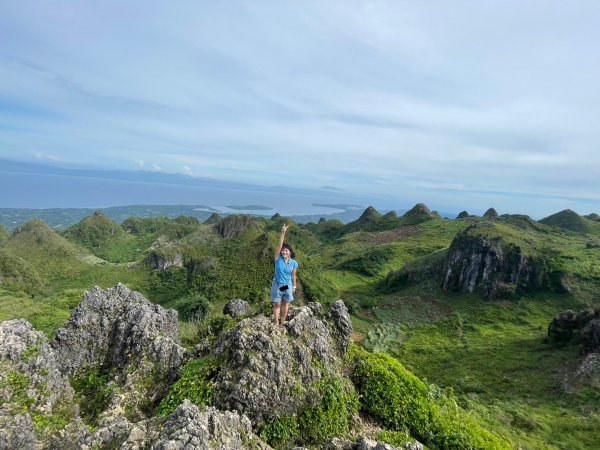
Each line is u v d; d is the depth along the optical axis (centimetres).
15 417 1287
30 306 9806
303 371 1573
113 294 2280
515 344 7038
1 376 1484
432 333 8312
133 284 13062
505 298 9688
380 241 18050
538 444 3133
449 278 10738
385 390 1753
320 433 1484
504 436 2969
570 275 9512
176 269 13538
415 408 1747
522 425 3784
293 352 1602
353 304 9375
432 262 11838
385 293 11288
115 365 1938
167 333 2189
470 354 6750
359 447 1375
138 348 1895
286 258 1691
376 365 1855
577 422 3925
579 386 4919
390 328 8450
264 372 1491
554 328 6794
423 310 9662
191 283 9612
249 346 1556
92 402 1680
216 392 1467
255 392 1441
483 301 9788
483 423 3081
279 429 1438
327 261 15875
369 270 13425
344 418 1570
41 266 15575
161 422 1238
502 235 10888
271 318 1800
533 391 5003
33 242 16975
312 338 1708
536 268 9875
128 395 1639
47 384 1566
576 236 15725
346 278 12719
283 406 1476
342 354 1867
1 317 7762
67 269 15600
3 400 1423
